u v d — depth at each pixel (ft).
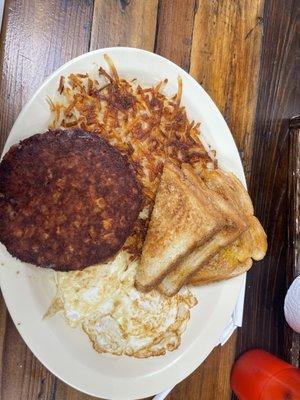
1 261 0.89
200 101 1.08
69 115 0.97
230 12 1.16
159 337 1.07
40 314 0.94
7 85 0.96
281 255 1.26
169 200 1.00
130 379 1.04
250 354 1.20
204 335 1.11
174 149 1.07
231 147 1.11
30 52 0.98
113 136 1.00
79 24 1.02
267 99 1.22
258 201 1.23
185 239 0.99
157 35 1.08
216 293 1.12
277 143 1.25
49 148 0.89
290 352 1.23
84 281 0.99
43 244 0.90
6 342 0.97
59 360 0.97
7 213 0.87
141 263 1.00
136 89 1.03
